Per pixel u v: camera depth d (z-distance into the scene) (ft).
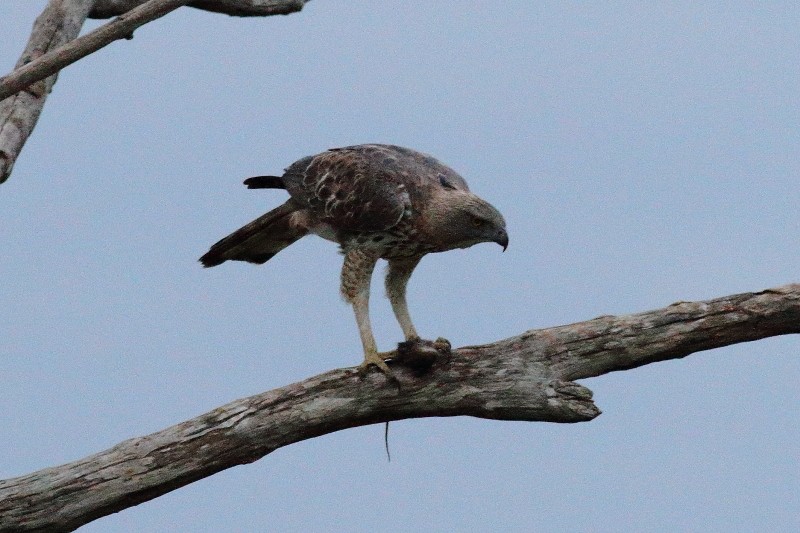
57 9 51.47
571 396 40.47
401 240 44.62
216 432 39.40
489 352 40.91
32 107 47.96
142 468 39.06
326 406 40.06
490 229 43.52
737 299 40.88
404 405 40.57
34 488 38.70
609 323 41.09
